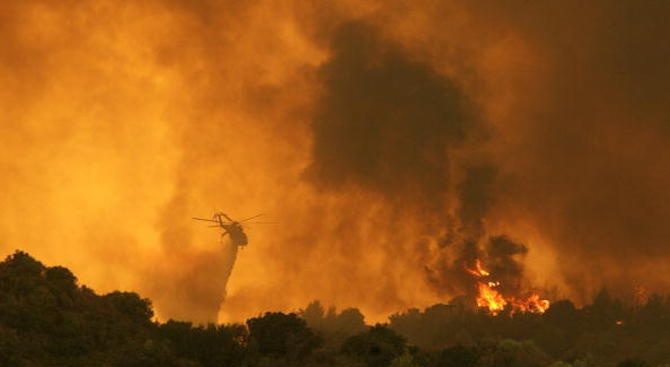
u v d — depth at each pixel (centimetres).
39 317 9569
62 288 10244
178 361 9862
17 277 10031
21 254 10494
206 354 10194
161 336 10469
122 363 9575
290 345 10544
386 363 10538
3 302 9650
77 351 9569
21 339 9294
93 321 10069
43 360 9219
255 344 10438
